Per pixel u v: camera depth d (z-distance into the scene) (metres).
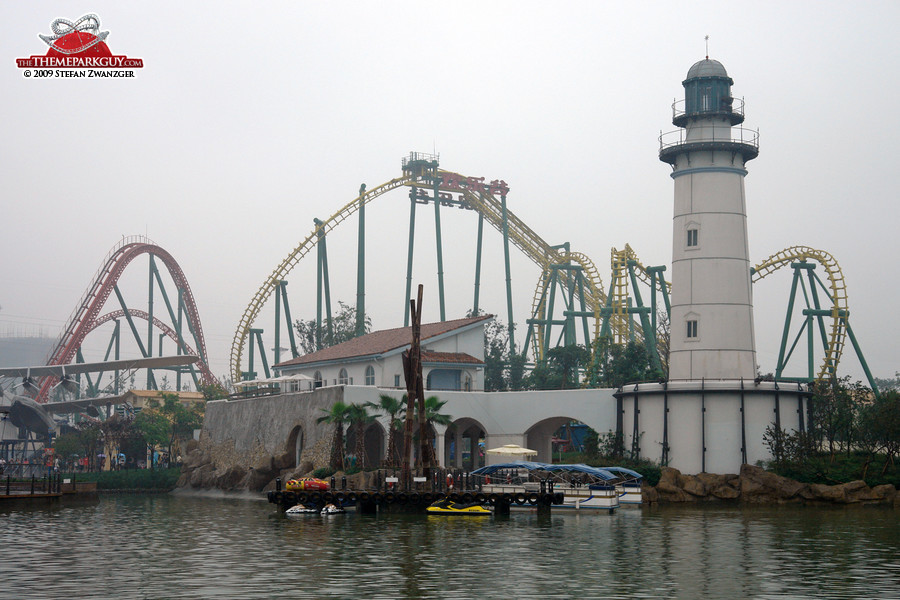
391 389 93.19
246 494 100.12
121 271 150.25
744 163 92.31
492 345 158.88
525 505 75.75
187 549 49.78
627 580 40.00
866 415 92.81
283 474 97.50
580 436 121.56
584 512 73.00
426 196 160.00
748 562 45.22
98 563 44.53
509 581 39.53
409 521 65.44
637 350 124.50
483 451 111.38
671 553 48.25
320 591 36.97
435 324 109.56
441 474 78.19
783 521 65.62
